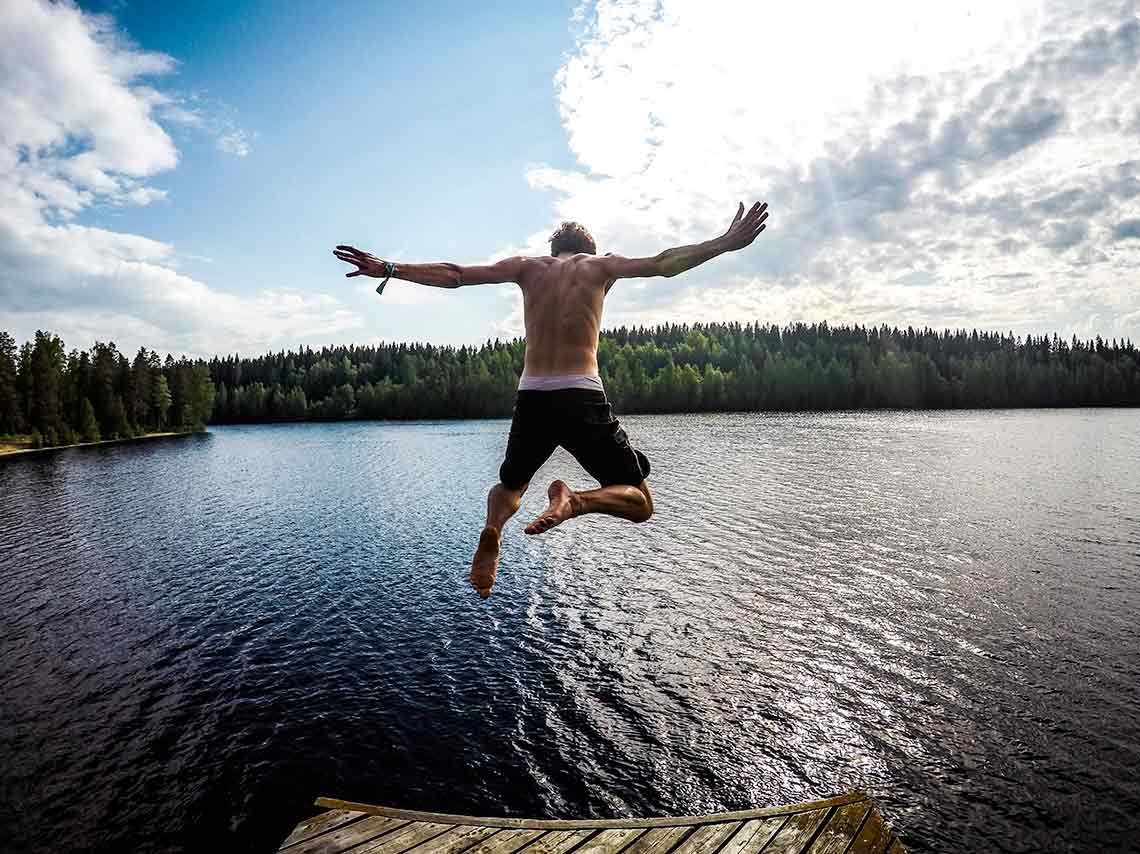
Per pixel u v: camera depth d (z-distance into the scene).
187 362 159.62
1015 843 11.24
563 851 5.62
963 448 69.81
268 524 40.31
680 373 154.50
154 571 29.66
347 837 5.74
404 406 172.88
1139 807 12.05
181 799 12.91
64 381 121.88
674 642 20.02
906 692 16.53
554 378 3.02
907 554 29.05
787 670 17.94
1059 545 29.78
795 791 12.85
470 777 13.50
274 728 15.52
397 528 38.22
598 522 37.59
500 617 22.62
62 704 16.88
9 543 36.22
